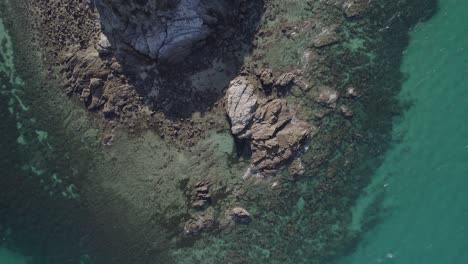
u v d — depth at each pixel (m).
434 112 28.92
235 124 28.48
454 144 28.69
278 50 29.06
